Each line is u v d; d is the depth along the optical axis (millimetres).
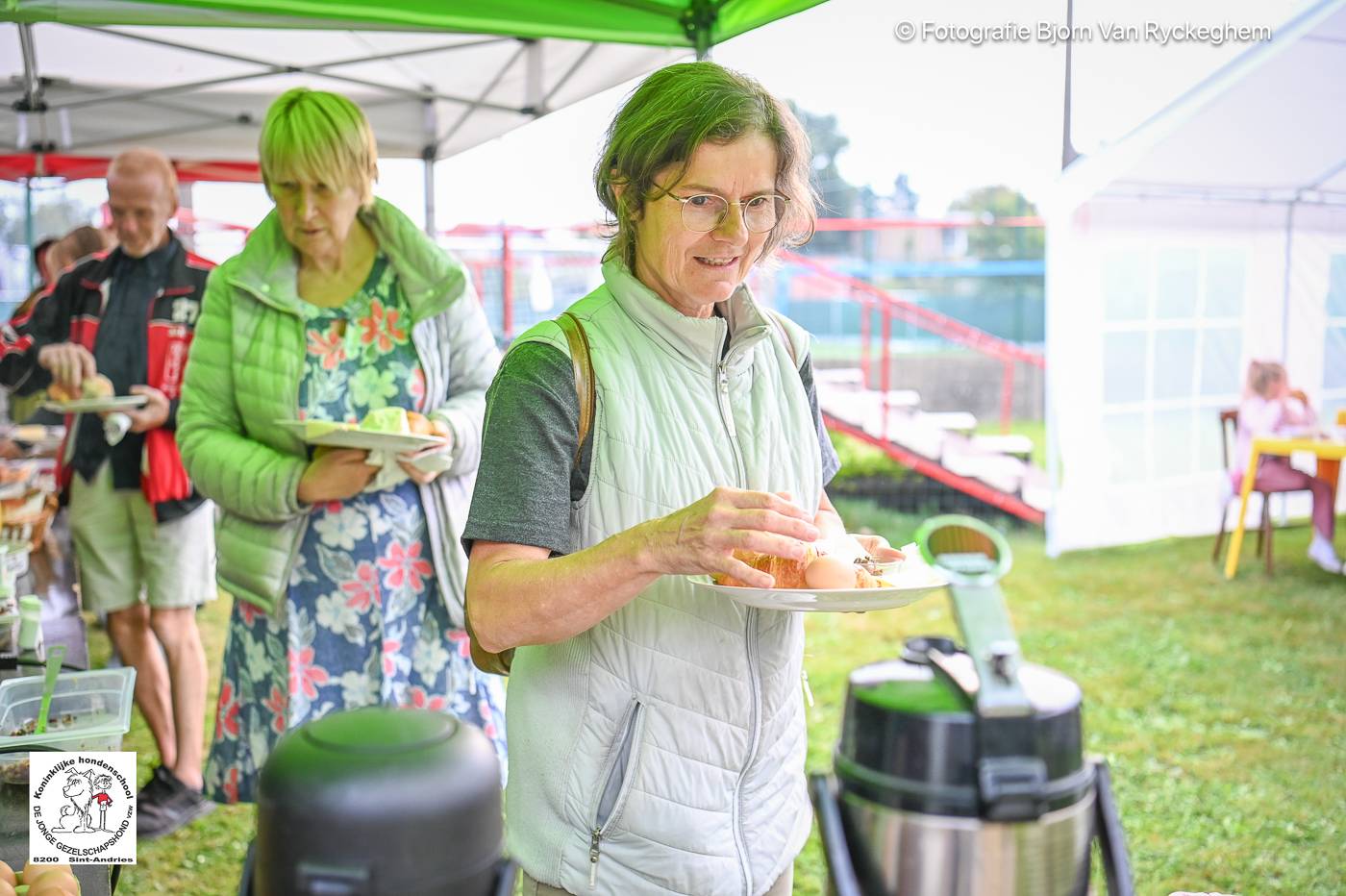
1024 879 1081
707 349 1440
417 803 1083
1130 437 7902
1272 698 5113
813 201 1479
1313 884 3342
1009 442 10062
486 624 1332
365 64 4617
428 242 2488
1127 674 5484
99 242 4895
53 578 3393
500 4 3453
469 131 5027
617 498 1396
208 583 3531
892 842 1103
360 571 2398
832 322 17531
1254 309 7840
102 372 3348
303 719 2402
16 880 1352
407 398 2486
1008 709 1076
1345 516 8617
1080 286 7676
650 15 3551
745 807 1485
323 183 2283
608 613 1280
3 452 5062
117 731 1776
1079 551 8031
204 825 3523
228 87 5152
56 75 4809
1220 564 7500
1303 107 7004
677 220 1346
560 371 1382
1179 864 3482
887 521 9586
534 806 1462
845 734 1179
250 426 2473
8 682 2014
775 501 1192
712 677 1416
